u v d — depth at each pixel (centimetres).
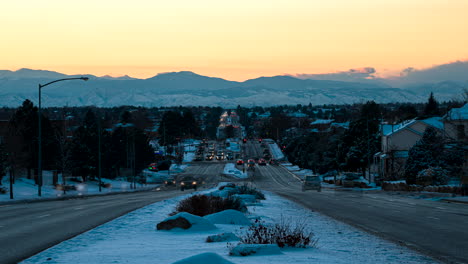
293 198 4219
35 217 2212
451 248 1394
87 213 2425
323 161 10369
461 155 5319
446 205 3206
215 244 1277
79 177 7775
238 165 13875
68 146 6600
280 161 15375
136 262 996
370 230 1822
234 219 1847
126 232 1608
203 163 14800
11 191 3978
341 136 8975
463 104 6209
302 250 1229
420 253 1294
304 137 13838
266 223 1928
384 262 1116
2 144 5016
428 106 13762
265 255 1066
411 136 7425
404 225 1991
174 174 11400
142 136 10400
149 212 2392
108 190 6669
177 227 1639
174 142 19150
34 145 6072
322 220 2211
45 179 6619
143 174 10094
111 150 9288
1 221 2033
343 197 4369
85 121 16512
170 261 994
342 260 1082
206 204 2222
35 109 6272
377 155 7850
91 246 1298
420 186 5078
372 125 8506
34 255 1172
